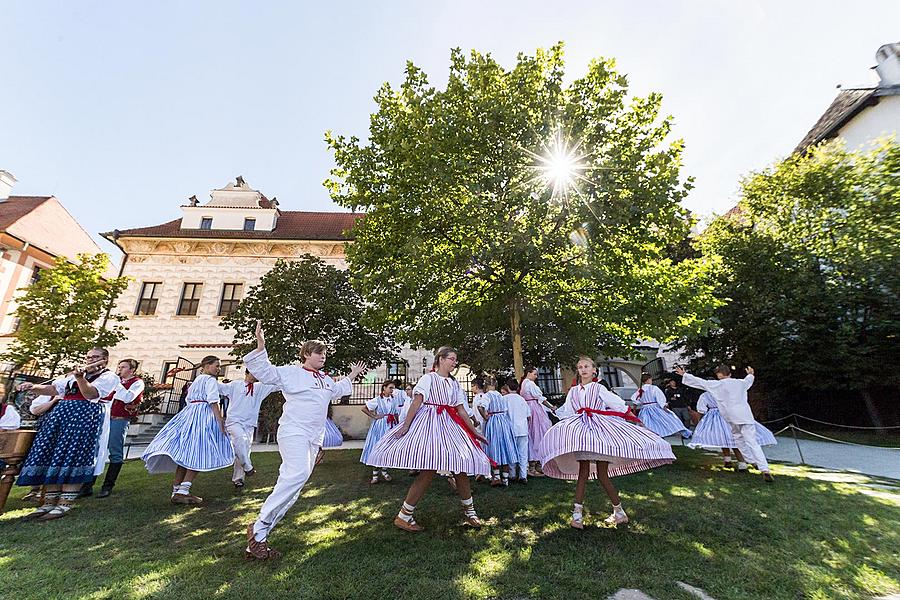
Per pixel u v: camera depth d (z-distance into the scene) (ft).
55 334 45.16
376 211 32.86
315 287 46.21
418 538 11.27
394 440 12.37
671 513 13.38
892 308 36.68
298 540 11.23
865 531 11.39
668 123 31.68
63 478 13.42
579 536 11.32
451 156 29.71
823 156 44.65
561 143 29.68
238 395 19.90
